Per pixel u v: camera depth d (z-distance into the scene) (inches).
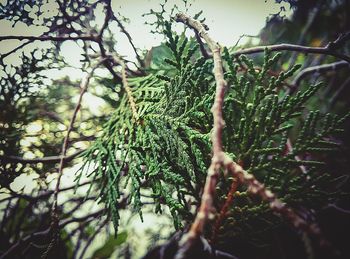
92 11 94.0
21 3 87.5
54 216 68.1
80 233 124.8
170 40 67.1
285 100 60.7
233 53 84.4
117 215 64.9
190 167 56.3
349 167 113.2
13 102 108.0
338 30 139.1
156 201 59.5
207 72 82.9
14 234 114.0
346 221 116.2
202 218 23.6
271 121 60.8
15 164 100.1
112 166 72.0
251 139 66.0
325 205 98.6
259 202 72.5
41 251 106.6
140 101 77.7
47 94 118.3
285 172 61.1
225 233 65.5
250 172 61.3
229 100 62.6
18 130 111.9
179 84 64.1
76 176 75.9
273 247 113.8
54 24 92.1
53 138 115.6
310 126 60.6
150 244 134.8
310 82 136.3
